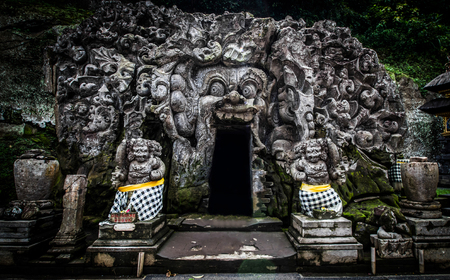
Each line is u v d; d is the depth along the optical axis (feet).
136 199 10.29
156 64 14.65
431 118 20.13
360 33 28.43
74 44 15.52
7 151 15.84
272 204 13.25
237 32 14.94
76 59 15.16
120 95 14.48
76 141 14.51
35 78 17.81
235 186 20.54
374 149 14.71
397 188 15.34
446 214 12.50
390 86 16.01
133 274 9.25
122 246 9.36
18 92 17.39
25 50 18.15
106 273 9.30
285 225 12.92
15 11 18.74
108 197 13.83
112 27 15.31
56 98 14.99
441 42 24.35
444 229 10.03
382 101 15.64
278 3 25.96
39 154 11.32
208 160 14.12
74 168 14.49
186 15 14.85
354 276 9.19
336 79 15.20
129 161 10.91
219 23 15.01
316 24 16.19
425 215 10.42
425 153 19.57
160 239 10.25
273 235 11.39
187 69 14.71
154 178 10.65
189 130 14.30
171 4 24.41
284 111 14.53
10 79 17.46
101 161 14.08
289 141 14.53
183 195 13.32
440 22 28.25
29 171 10.82
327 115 14.34
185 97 14.48
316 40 15.14
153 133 15.02
